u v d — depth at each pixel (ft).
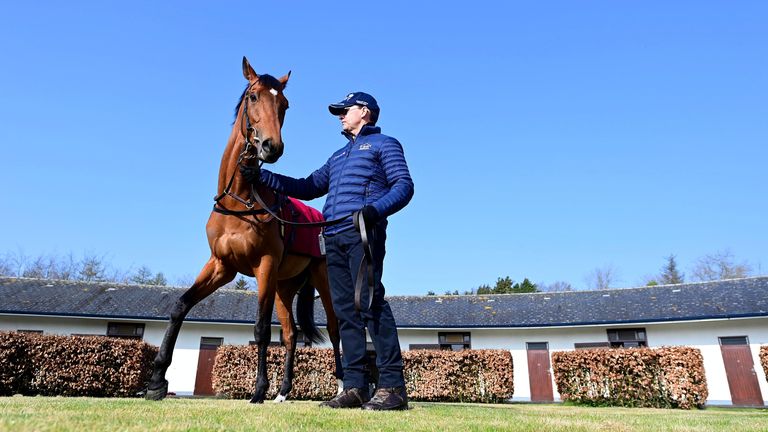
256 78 12.71
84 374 35.22
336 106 11.82
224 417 6.89
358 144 11.19
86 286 64.85
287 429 5.82
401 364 10.14
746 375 51.62
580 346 58.70
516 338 60.44
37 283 63.77
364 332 10.83
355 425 6.51
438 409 10.75
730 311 53.62
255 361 41.27
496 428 6.67
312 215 16.81
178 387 55.01
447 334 61.87
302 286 18.08
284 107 12.42
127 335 56.08
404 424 6.82
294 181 12.53
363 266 9.67
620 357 39.47
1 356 33.19
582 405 40.78
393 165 10.62
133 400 11.05
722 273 129.59
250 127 12.00
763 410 38.27
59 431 4.80
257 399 11.74
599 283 143.95
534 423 7.66
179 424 5.80
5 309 52.54
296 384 40.55
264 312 12.34
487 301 70.64
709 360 53.57
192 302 12.88
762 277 62.80
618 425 8.01
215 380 41.34
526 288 125.49
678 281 148.66
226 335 58.03
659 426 8.24
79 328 55.36
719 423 10.39
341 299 10.77
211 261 13.07
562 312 62.49
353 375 10.37
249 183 12.35
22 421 5.21
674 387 36.91
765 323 52.13
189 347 56.70
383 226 10.74
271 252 12.61
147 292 64.85
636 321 55.52
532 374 58.75
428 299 73.00
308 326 19.21
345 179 10.94
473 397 43.55
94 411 7.13
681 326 55.77
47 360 34.58
